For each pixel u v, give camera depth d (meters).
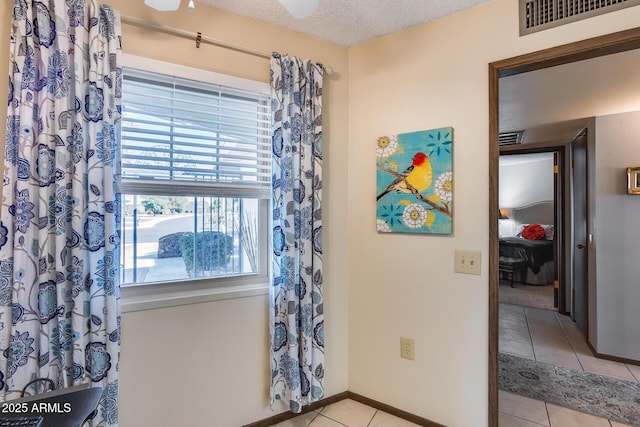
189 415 1.72
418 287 1.97
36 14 1.31
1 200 1.33
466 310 1.81
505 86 2.43
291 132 1.90
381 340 2.11
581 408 2.15
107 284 1.42
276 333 1.87
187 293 1.75
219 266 1.88
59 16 1.33
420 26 1.96
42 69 1.31
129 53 1.56
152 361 1.63
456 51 1.83
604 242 2.95
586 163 3.27
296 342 1.88
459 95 1.82
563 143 3.99
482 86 1.76
